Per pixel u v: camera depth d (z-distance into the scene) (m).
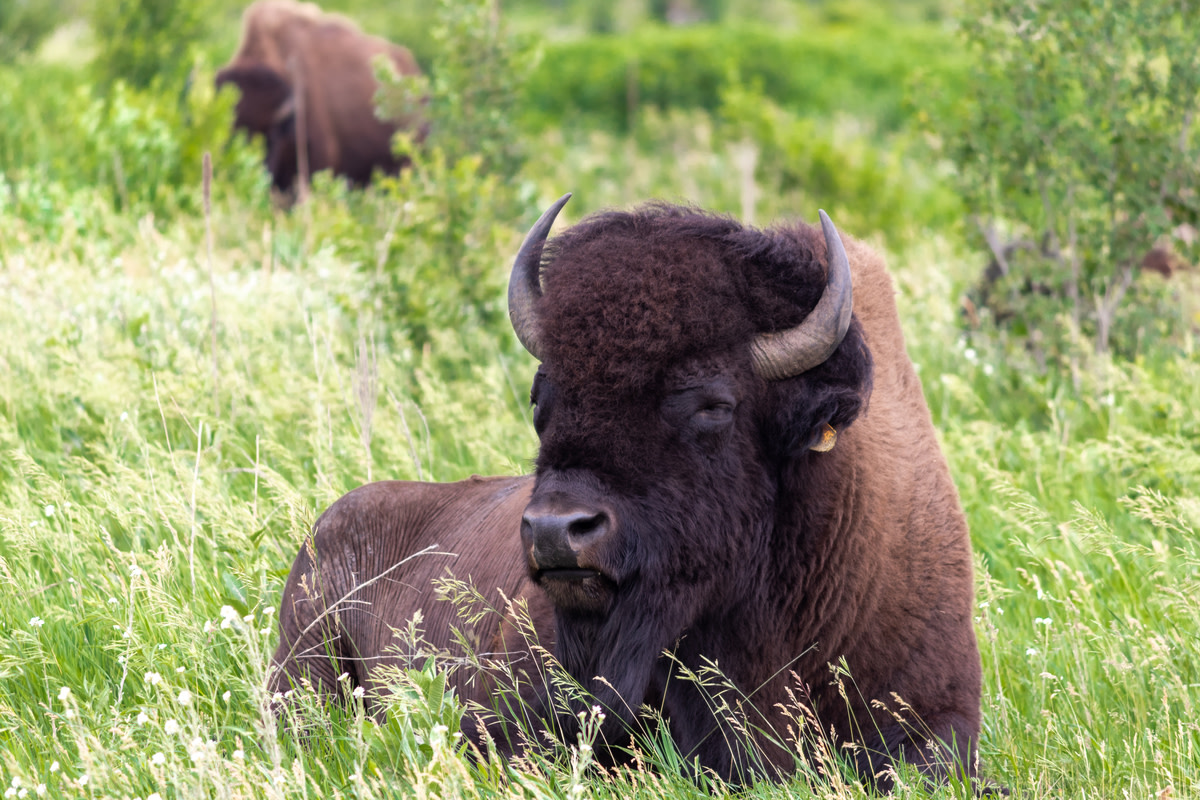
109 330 32.25
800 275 15.24
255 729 15.79
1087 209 35.66
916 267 45.22
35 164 57.47
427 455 27.48
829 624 15.97
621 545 14.20
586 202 79.38
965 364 34.91
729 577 15.23
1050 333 34.03
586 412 14.25
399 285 35.41
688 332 14.38
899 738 15.99
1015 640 19.64
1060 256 35.31
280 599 21.50
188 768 15.09
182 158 58.53
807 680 16.03
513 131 45.62
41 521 22.22
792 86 132.62
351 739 15.80
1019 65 35.16
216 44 118.19
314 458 27.31
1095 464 27.20
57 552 21.98
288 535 23.12
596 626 14.95
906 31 166.00
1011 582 22.14
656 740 15.95
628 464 14.26
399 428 27.31
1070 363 33.34
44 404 30.45
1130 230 34.28
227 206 54.31
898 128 122.12
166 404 28.61
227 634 18.66
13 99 74.69
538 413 15.24
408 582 20.19
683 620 14.95
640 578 14.48
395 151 40.88
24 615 20.12
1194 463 24.44
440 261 37.09
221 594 20.58
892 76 135.50
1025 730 17.30
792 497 15.63
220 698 18.09
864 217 64.44
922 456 17.72
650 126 102.88
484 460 27.75
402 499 21.50
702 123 98.31
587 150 95.88
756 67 134.50
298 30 80.38
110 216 47.62
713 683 15.78
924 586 16.78
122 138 57.00
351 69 79.88
